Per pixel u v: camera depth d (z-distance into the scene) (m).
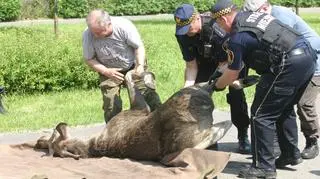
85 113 10.12
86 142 6.88
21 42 12.50
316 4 36.09
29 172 6.21
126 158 6.74
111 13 32.91
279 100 6.01
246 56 5.95
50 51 11.95
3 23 29.09
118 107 7.43
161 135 6.41
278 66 5.89
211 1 33.88
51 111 10.32
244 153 7.40
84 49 7.46
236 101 7.16
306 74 5.95
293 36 5.92
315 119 7.01
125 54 7.41
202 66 6.94
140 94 7.07
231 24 5.90
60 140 6.98
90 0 32.31
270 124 6.13
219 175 6.56
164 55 15.44
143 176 6.01
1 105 7.54
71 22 28.86
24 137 8.65
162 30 22.91
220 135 6.33
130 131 6.58
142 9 33.53
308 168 6.79
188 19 6.39
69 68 11.89
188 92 6.35
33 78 11.63
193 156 6.15
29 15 31.27
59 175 6.12
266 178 6.21
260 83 6.08
